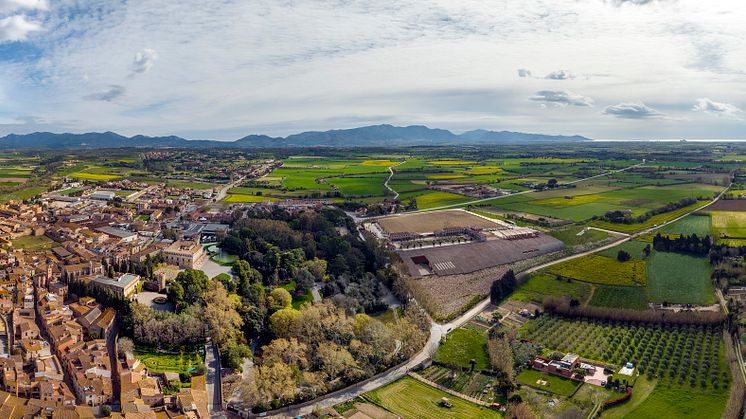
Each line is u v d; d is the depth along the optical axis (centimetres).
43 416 18050
